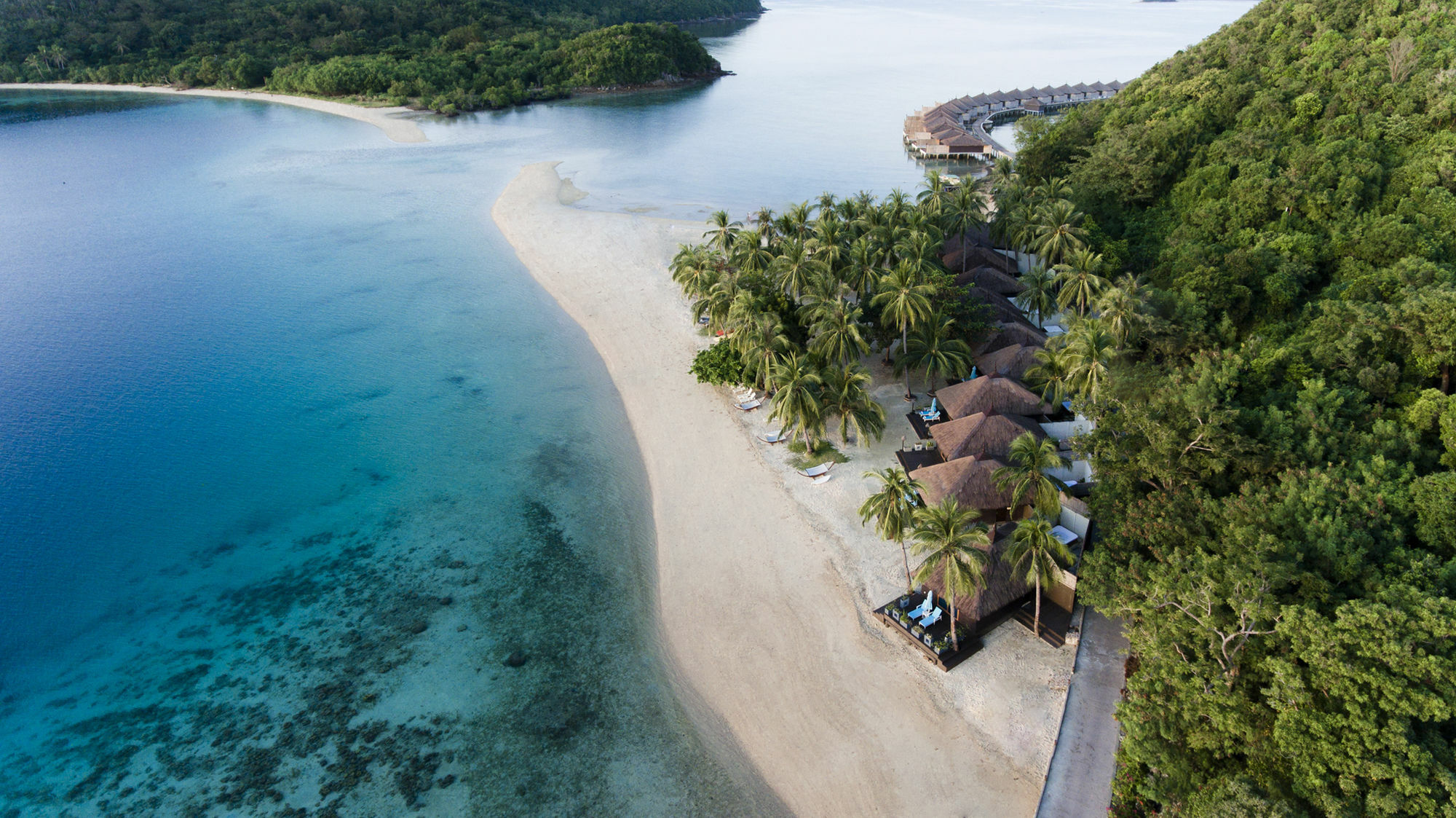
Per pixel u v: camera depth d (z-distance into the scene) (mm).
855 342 61844
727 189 131375
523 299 91000
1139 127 91125
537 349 79062
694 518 53344
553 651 43219
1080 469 52719
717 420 64625
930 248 77000
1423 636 26703
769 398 66188
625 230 110625
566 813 34500
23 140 182125
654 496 56219
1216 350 55406
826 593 45719
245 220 123062
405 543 52625
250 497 58250
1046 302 72000
